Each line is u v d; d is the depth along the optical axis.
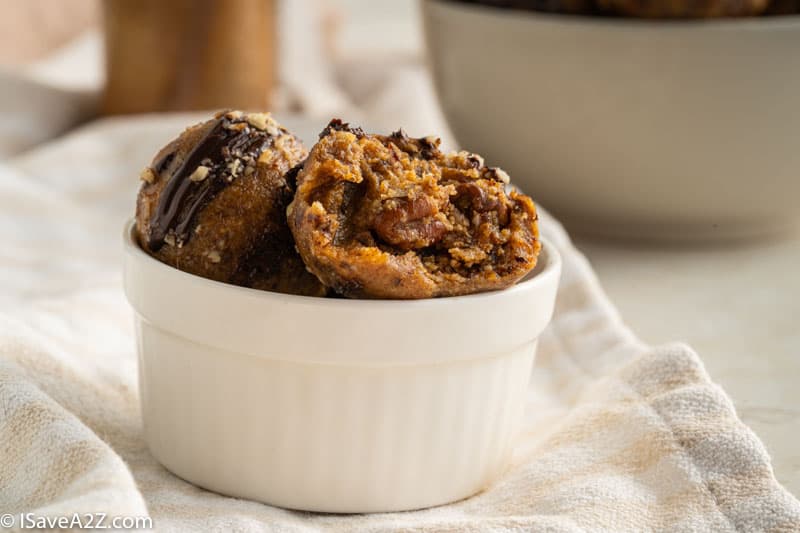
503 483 0.42
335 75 0.91
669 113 0.57
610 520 0.39
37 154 0.65
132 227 0.43
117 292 0.51
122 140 0.66
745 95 0.57
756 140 0.58
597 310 0.51
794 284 0.59
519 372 0.41
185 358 0.40
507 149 0.61
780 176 0.59
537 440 0.44
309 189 0.39
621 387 0.44
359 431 0.40
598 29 0.57
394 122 0.78
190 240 0.40
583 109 0.58
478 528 0.38
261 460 0.40
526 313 0.40
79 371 0.44
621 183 0.60
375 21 1.36
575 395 0.47
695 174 0.59
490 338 0.40
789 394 0.49
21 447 0.39
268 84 0.76
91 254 0.58
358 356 0.39
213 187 0.40
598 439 0.42
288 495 0.40
